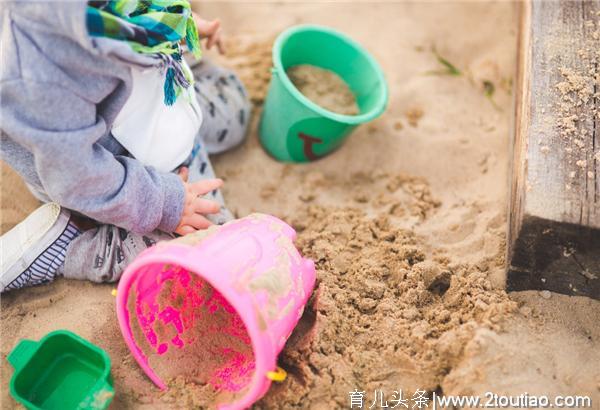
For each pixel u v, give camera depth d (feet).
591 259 4.88
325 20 8.52
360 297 5.44
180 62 5.21
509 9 8.43
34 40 4.15
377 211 6.50
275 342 4.35
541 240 4.85
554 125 5.17
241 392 4.67
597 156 4.97
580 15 5.86
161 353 5.04
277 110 6.58
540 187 4.83
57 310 5.47
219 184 5.68
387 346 5.03
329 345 5.05
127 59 4.29
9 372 5.11
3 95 4.25
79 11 3.96
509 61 7.93
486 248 5.84
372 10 8.61
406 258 5.74
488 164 6.88
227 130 6.78
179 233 5.44
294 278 4.63
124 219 5.03
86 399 4.62
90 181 4.70
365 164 7.02
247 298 4.17
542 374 4.73
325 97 7.04
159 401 4.95
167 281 5.18
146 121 5.10
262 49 8.10
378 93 6.68
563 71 5.48
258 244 4.58
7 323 5.39
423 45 8.22
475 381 4.67
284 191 6.78
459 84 7.78
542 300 5.21
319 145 6.75
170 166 5.52
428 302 5.44
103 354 4.77
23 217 6.07
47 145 4.41
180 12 4.77
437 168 6.93
